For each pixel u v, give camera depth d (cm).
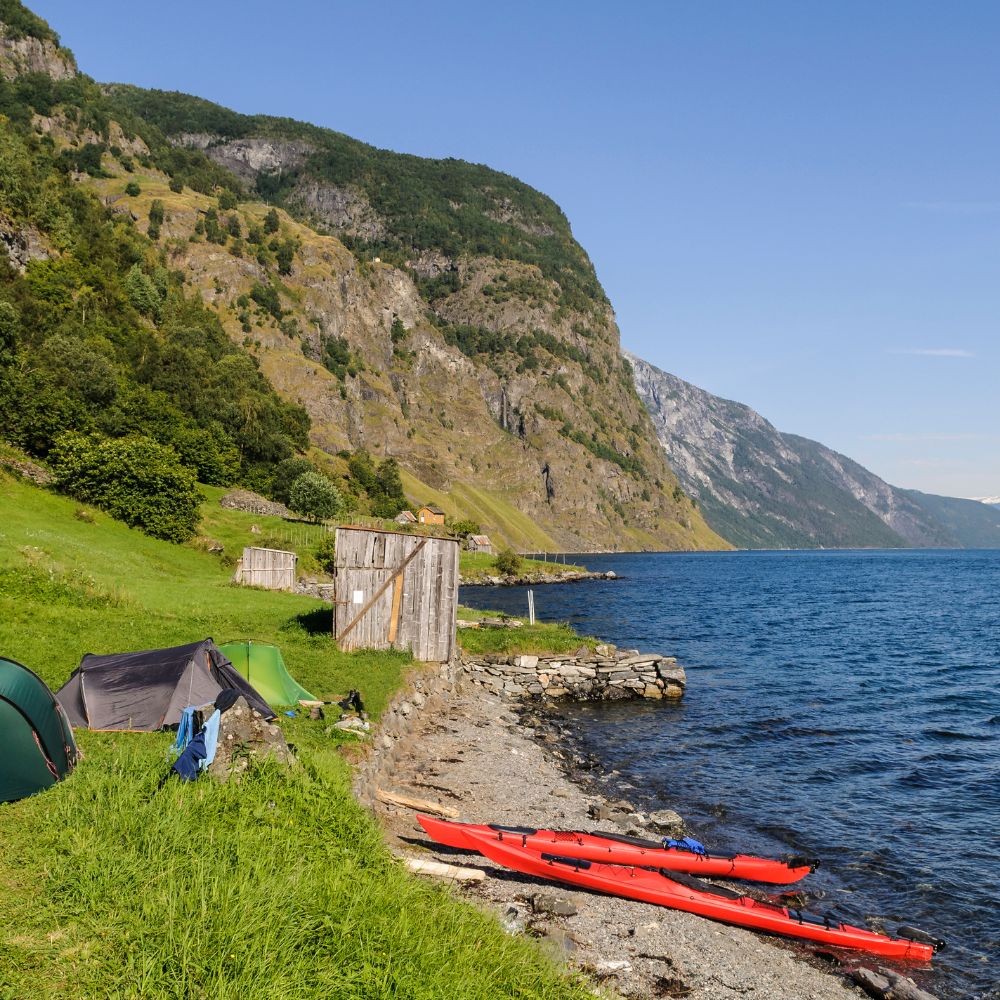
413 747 2398
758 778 2520
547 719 3312
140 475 6322
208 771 1299
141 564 4991
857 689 4062
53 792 1215
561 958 1205
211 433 12231
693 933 1430
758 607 9075
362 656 2928
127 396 10525
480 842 1573
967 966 1432
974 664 4919
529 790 2167
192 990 785
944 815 2197
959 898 1697
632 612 8388
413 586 3141
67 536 5081
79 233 18362
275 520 9375
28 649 2092
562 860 1554
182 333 18300
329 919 947
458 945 1014
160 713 1734
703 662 4925
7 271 12925
